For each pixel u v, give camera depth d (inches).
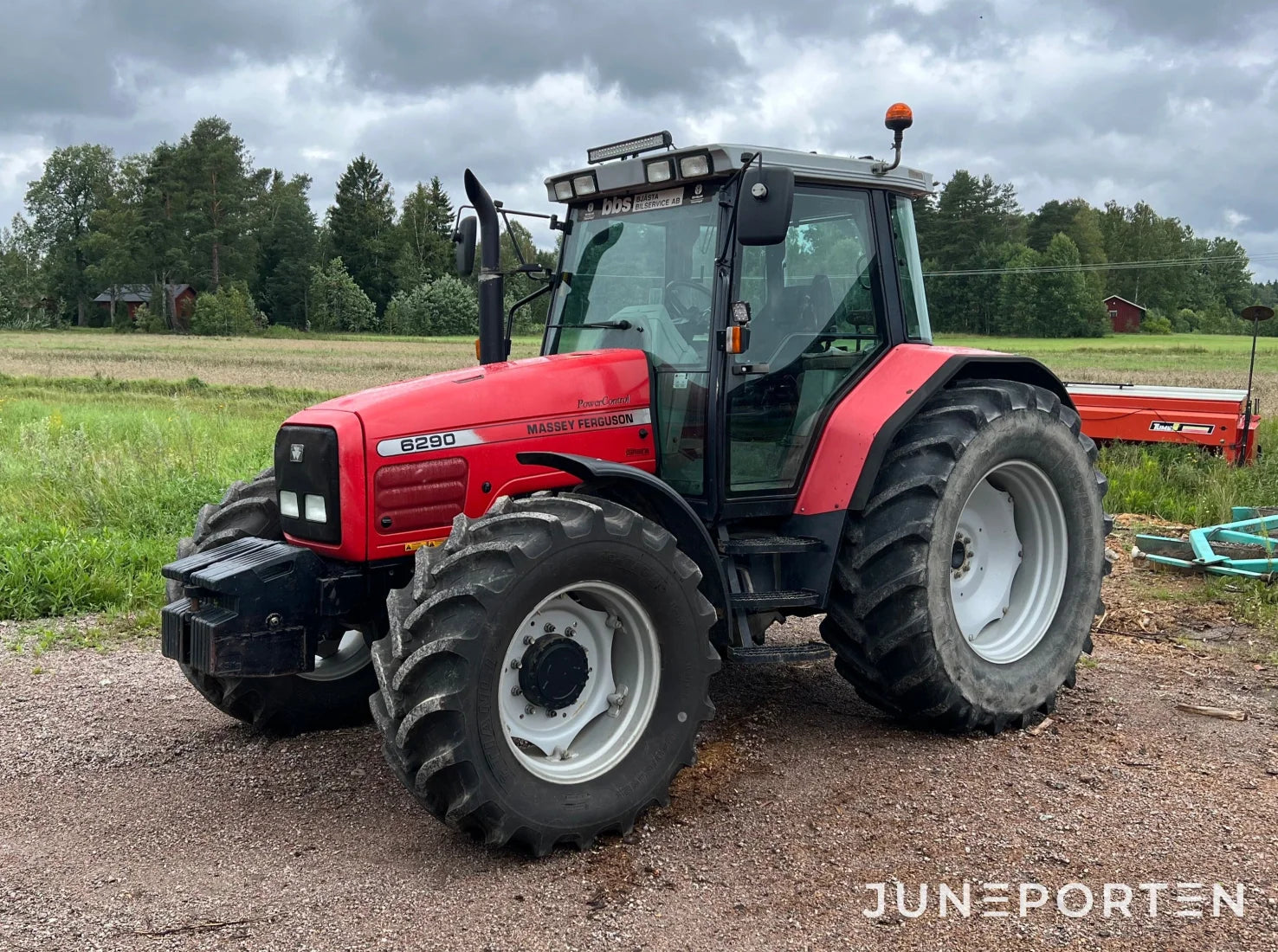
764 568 172.1
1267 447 482.9
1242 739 172.1
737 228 154.3
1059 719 183.0
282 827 145.1
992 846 135.5
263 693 175.2
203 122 3759.8
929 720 173.3
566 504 139.5
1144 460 418.9
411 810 150.3
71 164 4121.6
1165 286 4338.1
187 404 887.7
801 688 202.8
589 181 177.6
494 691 129.0
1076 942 113.9
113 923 118.5
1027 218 4180.6
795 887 126.4
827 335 176.9
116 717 189.3
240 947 113.6
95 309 4003.4
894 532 164.2
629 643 146.6
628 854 135.6
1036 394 183.9
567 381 162.1
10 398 931.3
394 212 4025.6
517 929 117.4
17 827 145.5
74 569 266.8
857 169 179.0
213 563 147.5
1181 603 254.2
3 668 215.8
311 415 153.4
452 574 130.8
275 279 3804.1
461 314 3444.9
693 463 164.9
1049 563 189.3
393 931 117.0
